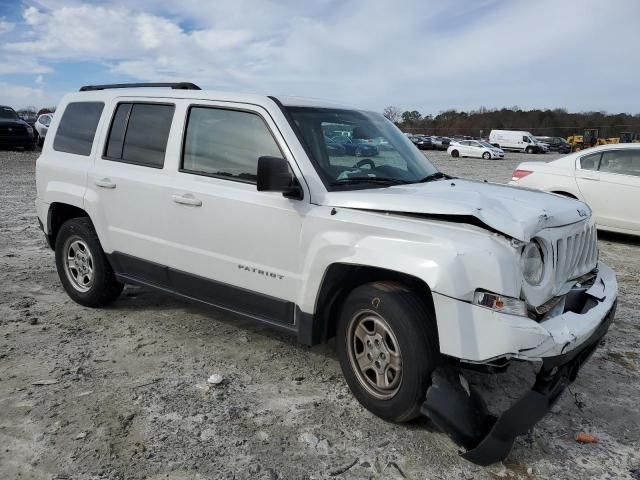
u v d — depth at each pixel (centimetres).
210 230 415
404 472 302
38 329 482
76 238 528
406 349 318
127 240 479
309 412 358
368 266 337
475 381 405
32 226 911
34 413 348
